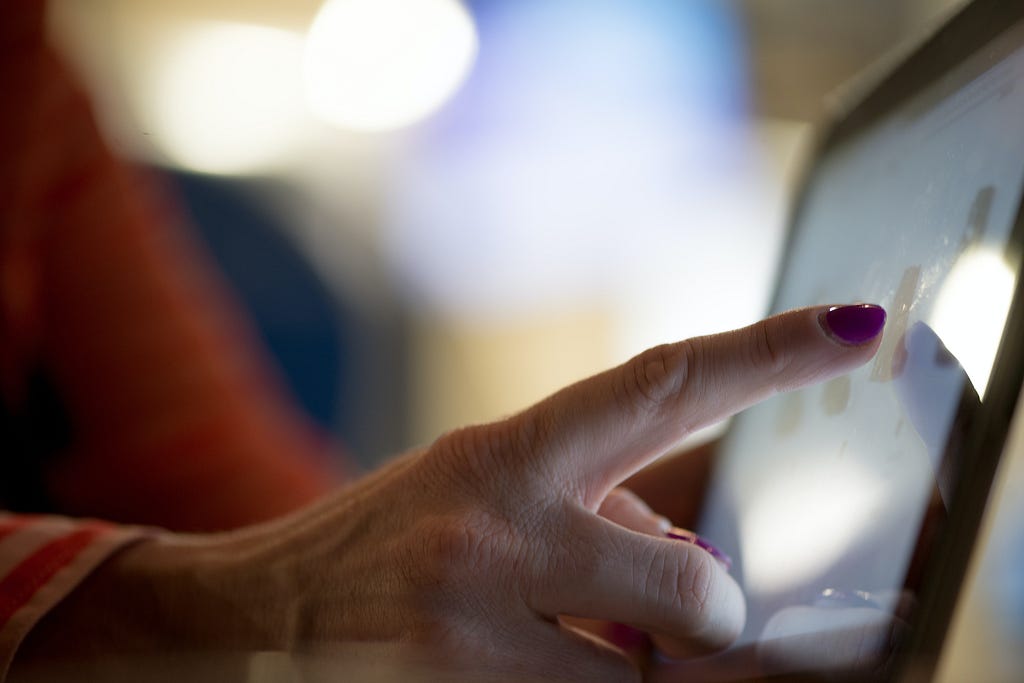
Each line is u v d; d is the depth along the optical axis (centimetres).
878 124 53
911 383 42
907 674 39
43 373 75
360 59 136
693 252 150
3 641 45
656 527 46
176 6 144
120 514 74
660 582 41
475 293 148
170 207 94
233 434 76
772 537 46
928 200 46
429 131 146
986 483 39
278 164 144
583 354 148
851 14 153
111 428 74
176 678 42
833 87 153
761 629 44
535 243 150
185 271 84
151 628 46
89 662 43
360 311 142
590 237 150
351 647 42
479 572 41
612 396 41
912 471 41
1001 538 68
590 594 41
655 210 150
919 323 43
